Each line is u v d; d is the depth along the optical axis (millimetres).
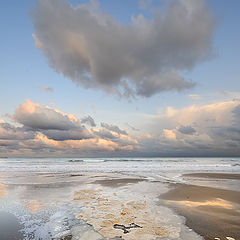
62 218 6840
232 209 7969
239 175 20188
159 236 5352
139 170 25406
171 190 11945
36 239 5207
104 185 13766
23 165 34250
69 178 17469
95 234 5504
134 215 7090
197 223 6312
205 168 29188
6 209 7949
